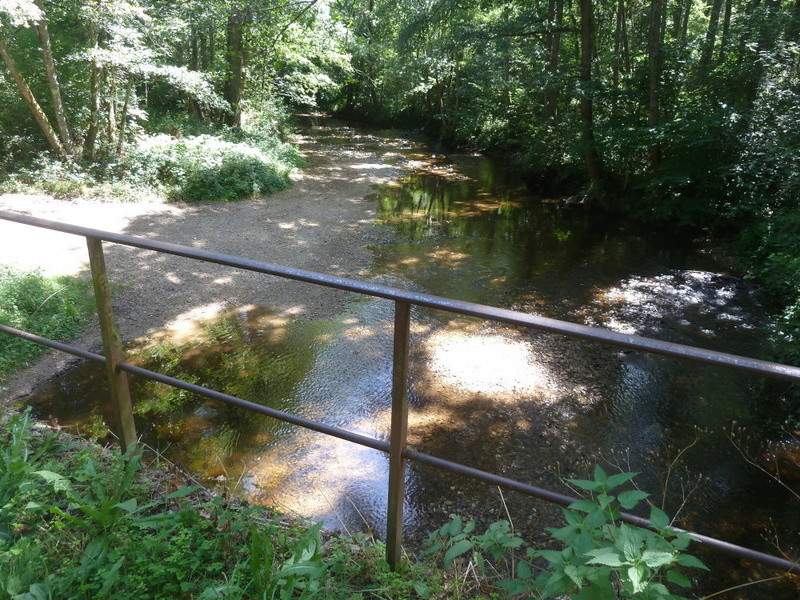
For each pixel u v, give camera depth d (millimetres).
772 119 11008
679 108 13242
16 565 1779
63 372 6281
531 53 17359
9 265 7527
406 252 11141
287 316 8094
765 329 7754
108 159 13531
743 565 3955
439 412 5820
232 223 12070
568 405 6023
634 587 1167
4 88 13336
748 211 11625
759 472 5027
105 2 11672
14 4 10312
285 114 23625
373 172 18797
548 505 4477
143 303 8109
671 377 6652
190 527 2080
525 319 1482
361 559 2084
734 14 15789
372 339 7516
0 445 2488
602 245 12016
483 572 1878
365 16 27391
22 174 12531
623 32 16516
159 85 18859
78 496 2133
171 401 5930
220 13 14469
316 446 5242
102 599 1709
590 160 14969
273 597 1688
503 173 19500
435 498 4551
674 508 4562
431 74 25219
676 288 9625
